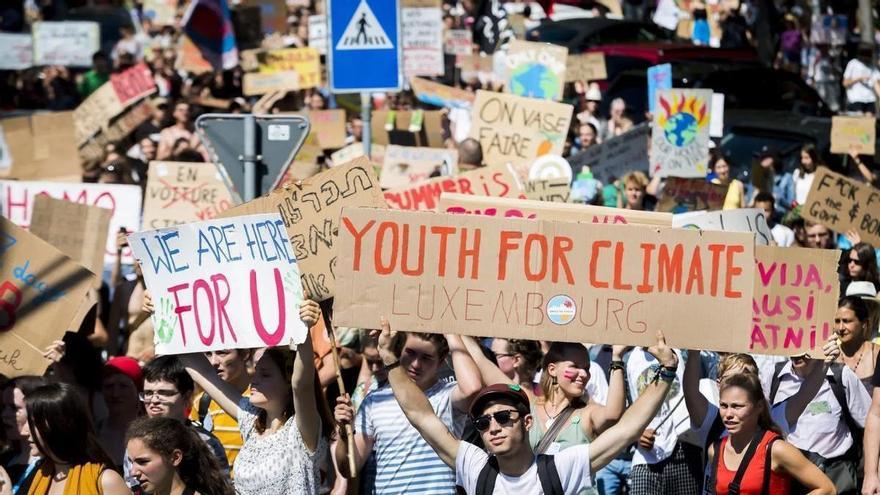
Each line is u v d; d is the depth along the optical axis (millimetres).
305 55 52250
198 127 25984
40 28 59125
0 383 23562
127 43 65500
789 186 43094
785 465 18719
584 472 16047
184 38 54312
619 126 48594
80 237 28156
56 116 38375
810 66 69062
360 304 17141
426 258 17156
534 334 17125
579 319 17125
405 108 51375
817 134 47312
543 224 17125
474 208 20828
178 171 34906
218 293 19016
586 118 49281
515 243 17156
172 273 19172
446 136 48281
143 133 49688
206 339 19047
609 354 25453
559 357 19188
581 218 20516
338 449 19234
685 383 20734
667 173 35875
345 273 17156
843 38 67875
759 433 18969
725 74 51438
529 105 36875
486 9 61781
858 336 23906
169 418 17531
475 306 17172
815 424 22578
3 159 38188
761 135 47781
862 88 60312
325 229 20266
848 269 31234
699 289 17094
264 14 62344
